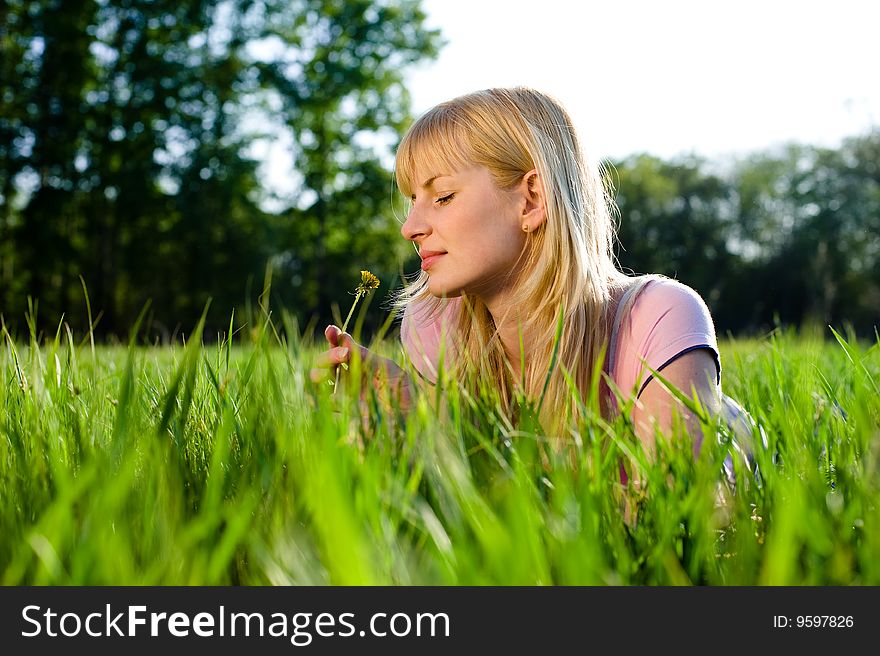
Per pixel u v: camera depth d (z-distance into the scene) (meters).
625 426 1.39
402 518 1.07
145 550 0.99
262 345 1.52
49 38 29.16
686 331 1.86
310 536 0.98
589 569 0.92
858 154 57.03
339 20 31.98
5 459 1.41
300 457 1.19
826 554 1.03
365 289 1.73
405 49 32.59
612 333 1.97
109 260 31.88
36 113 29.97
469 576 0.94
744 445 1.57
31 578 1.00
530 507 1.03
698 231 61.47
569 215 1.92
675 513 1.09
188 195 30.91
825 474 1.47
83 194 31.44
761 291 58.19
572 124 2.03
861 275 54.06
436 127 1.96
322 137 32.50
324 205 32.22
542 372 1.91
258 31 31.94
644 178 62.31
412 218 2.00
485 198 1.93
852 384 2.26
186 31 31.22
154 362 2.04
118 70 30.80
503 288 2.02
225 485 1.25
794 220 59.81
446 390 1.52
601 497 1.15
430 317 2.34
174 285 32.19
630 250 61.72
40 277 30.64
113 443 1.21
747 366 3.02
